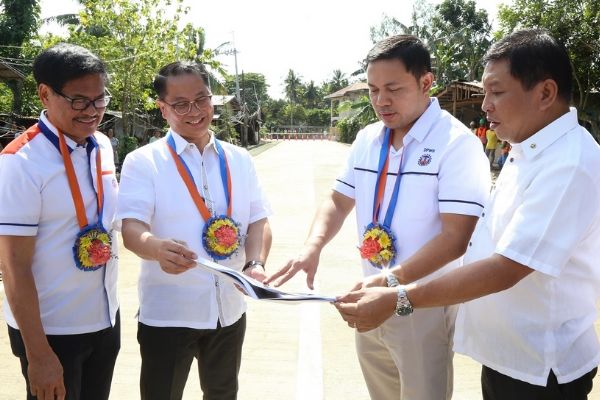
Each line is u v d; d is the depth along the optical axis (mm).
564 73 1719
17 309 1955
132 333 4199
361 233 2504
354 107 40312
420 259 2127
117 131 21297
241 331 2537
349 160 2627
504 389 1888
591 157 1663
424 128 2256
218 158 2500
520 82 1723
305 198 11617
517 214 1724
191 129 2377
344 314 1850
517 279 1707
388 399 2615
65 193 2066
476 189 2176
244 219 2551
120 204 2305
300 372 3592
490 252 1895
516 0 15633
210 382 2539
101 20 17203
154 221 2377
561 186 1643
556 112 1749
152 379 2418
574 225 1644
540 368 1793
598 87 16016
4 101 18656
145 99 18391
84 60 1988
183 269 2035
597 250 1789
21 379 3451
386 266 2342
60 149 2062
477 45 36750
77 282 2139
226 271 1923
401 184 2311
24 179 1953
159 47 17641
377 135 2455
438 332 2324
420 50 2188
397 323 2312
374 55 2205
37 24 21500
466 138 2213
